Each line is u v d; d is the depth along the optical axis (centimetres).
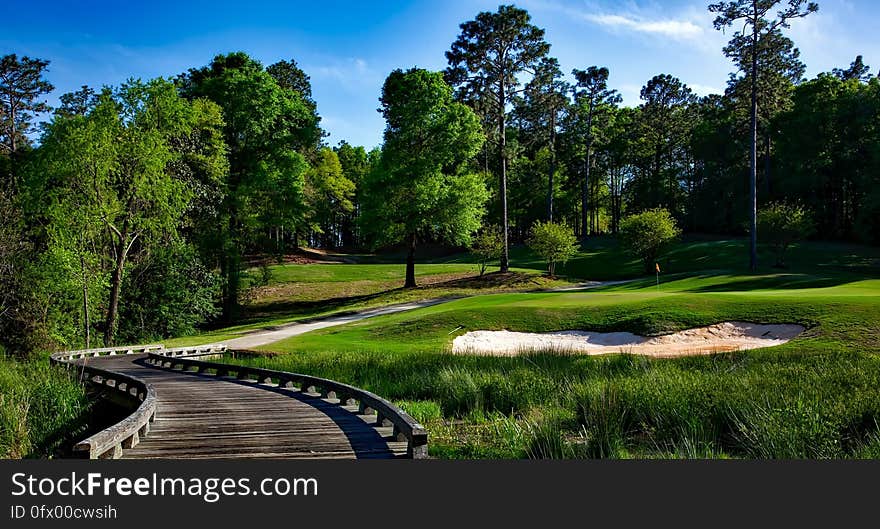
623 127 8144
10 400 1238
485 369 1675
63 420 1327
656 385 1175
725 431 964
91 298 3253
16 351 2881
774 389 1087
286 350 2414
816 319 2184
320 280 5219
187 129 3409
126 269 3531
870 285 3172
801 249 5297
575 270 5412
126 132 3259
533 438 924
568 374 1523
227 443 867
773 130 6675
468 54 4584
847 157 5994
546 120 6241
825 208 6253
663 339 2283
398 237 4656
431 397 1441
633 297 2892
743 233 6838
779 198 6475
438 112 4494
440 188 4447
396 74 4669
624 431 987
